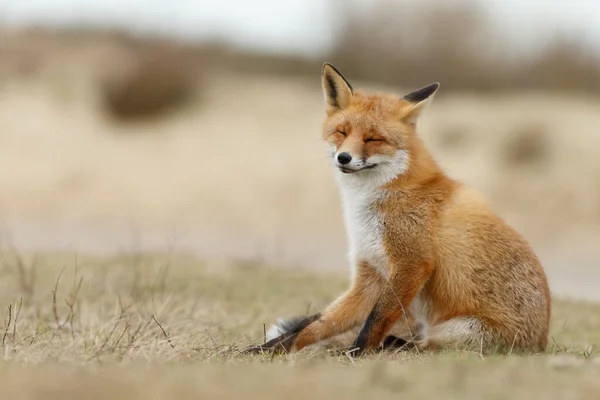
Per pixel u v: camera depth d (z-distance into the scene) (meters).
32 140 28.25
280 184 25.00
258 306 9.59
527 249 6.69
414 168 6.87
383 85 39.22
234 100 32.38
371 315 6.53
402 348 6.66
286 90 34.53
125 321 7.16
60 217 22.70
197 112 31.05
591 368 5.33
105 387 4.31
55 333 6.77
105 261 13.39
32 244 17.03
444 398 4.23
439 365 5.29
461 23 39.41
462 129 28.25
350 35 40.12
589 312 10.12
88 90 32.81
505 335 6.39
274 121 30.56
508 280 6.46
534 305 6.52
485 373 4.91
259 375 4.82
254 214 23.27
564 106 30.56
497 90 38.34
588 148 25.55
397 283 6.56
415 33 39.66
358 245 6.94
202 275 12.37
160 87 30.91
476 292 6.45
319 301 10.16
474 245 6.50
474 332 6.38
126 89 30.62
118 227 21.45
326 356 6.14
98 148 28.02
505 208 22.72
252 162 26.61
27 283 10.52
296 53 40.69
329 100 7.51
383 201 6.80
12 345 6.27
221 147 28.03
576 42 38.94
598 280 14.88
